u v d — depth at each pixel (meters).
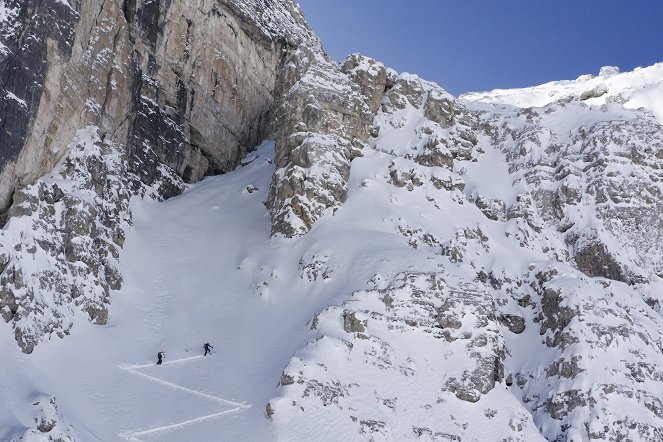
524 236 64.81
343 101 68.19
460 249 58.50
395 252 53.00
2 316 42.00
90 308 48.06
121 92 62.72
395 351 45.44
